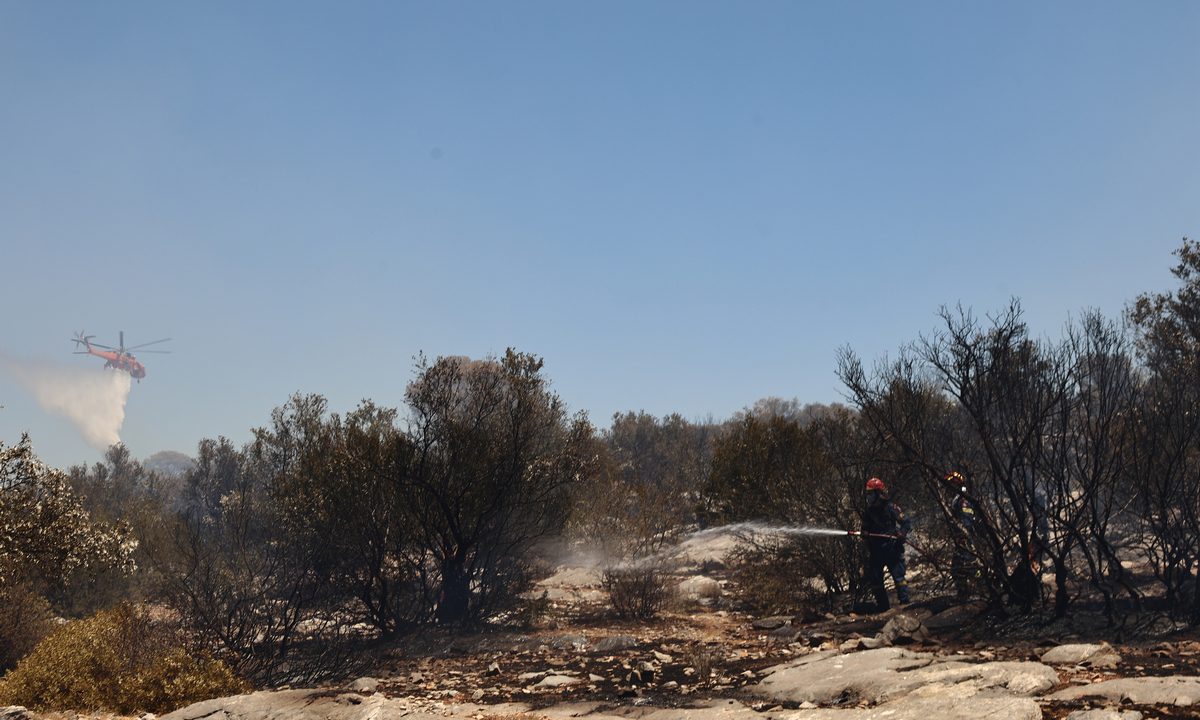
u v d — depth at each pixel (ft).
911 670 22.18
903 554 36.01
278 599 38.65
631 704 22.72
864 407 32.55
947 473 31.71
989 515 30.27
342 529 39.88
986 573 29.63
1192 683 17.78
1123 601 28.09
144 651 30.96
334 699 25.14
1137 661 21.68
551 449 45.70
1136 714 16.14
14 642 44.93
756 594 40.81
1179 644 22.93
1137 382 28.35
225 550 39.32
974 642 26.55
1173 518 27.32
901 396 32.17
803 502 40.91
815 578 42.65
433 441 42.14
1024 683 19.56
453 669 30.81
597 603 46.73
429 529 41.63
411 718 22.44
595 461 46.19
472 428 42.55
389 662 33.50
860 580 39.01
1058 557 27.66
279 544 39.70
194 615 35.09
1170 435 26.91
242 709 24.72
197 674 29.53
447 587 41.34
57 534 37.09
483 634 38.11
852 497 39.58
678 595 43.60
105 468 107.55
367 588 40.42
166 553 38.91
